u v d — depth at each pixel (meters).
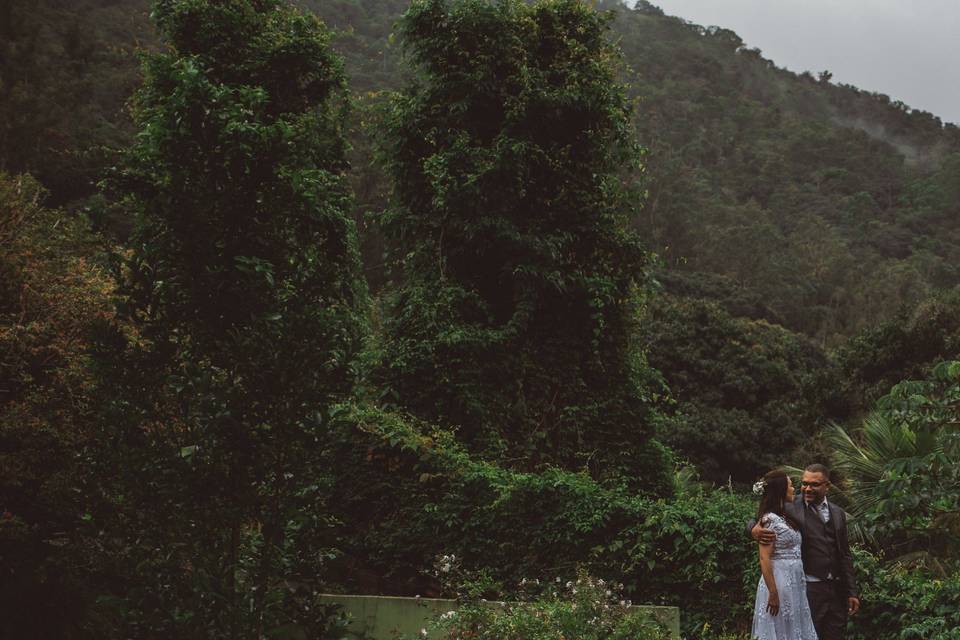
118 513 5.59
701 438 29.86
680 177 70.31
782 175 106.19
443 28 11.95
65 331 7.18
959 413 8.55
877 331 26.39
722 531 7.41
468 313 11.18
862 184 107.50
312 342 5.61
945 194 103.62
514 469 10.13
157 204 6.00
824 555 6.05
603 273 11.79
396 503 8.77
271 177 6.12
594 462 11.11
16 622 5.86
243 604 5.44
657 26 154.00
